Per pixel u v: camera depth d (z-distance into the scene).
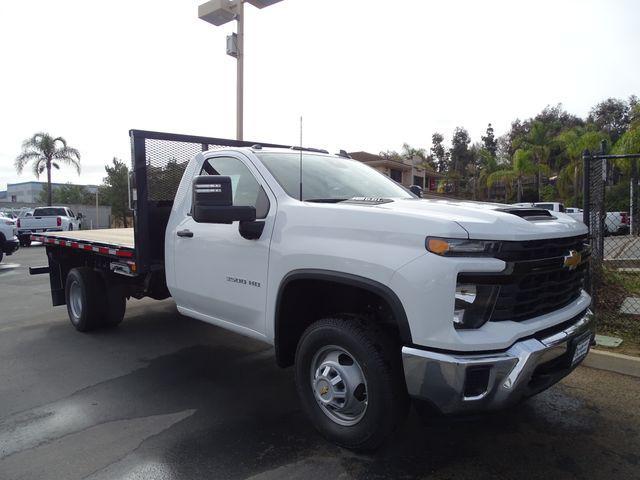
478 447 3.35
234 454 3.28
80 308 6.29
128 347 5.68
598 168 6.24
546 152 38.19
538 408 3.92
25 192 84.81
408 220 2.83
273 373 4.82
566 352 3.11
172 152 5.31
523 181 44.94
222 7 11.87
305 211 3.37
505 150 61.75
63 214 25.45
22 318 7.18
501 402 2.69
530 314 2.91
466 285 2.68
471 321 2.69
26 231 22.41
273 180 3.75
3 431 3.63
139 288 5.89
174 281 4.64
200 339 5.99
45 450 3.35
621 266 8.56
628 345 5.02
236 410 3.97
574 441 3.42
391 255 2.84
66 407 4.04
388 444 3.38
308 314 3.65
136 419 3.81
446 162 68.12
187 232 4.37
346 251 3.04
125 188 40.19
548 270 2.96
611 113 54.97
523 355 2.70
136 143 4.93
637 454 3.25
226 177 3.37
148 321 6.86
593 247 6.30
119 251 5.23
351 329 3.07
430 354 2.68
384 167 41.59
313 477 3.01
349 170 4.49
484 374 2.66
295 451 3.32
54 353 5.47
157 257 5.20
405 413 3.04
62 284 6.86
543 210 3.36
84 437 3.53
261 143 6.11
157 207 5.16
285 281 3.40
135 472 3.07
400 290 2.78
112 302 6.17
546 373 3.00
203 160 4.52
